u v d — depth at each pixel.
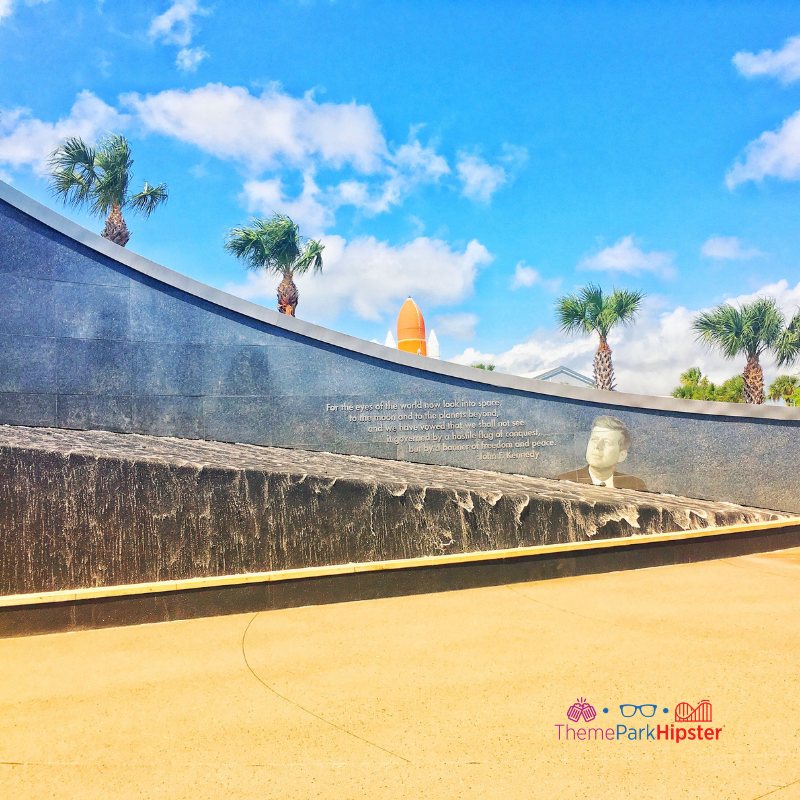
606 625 6.09
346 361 11.22
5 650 5.67
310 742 3.84
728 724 3.98
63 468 6.73
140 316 10.54
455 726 4.03
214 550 7.17
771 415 11.73
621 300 26.03
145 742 3.88
